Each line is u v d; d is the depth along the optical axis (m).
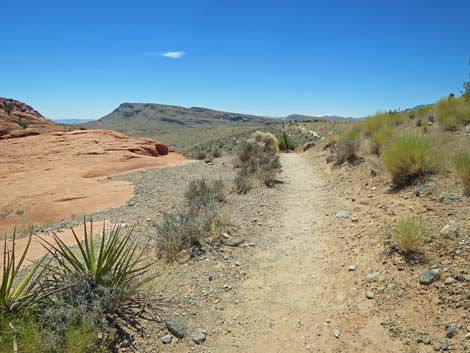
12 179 14.20
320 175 12.06
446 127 11.14
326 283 4.98
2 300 3.57
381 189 8.11
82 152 18.38
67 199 11.26
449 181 6.88
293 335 4.06
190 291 4.96
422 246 4.95
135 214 9.11
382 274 4.72
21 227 9.17
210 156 22.33
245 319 4.39
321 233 6.77
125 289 4.34
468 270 4.16
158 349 3.82
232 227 7.18
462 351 3.22
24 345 3.11
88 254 4.50
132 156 18.34
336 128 52.62
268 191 10.23
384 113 16.91
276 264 5.75
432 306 3.88
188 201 9.21
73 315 3.66
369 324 3.96
